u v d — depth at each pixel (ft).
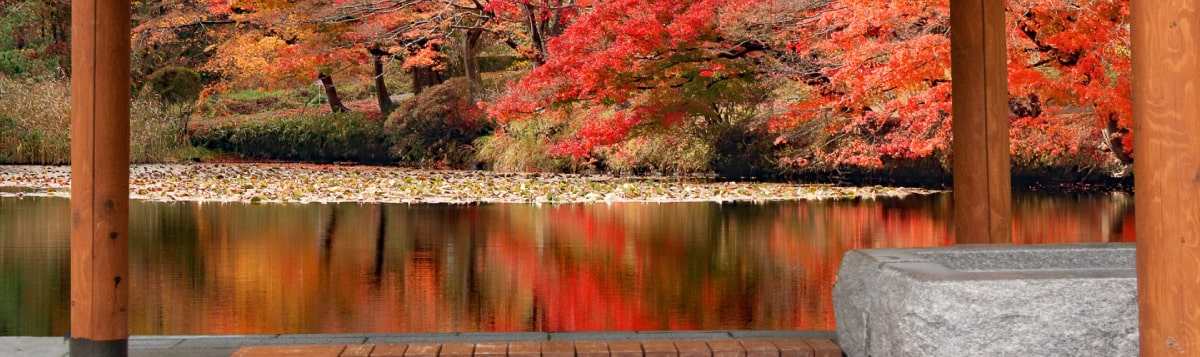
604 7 50.80
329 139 69.77
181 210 40.68
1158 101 7.53
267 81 69.21
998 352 9.43
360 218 38.11
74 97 11.82
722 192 48.65
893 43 45.52
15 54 70.13
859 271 11.37
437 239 31.91
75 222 11.87
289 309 20.39
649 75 53.21
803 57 51.29
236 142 71.56
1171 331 7.53
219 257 27.78
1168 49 7.47
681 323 18.99
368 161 69.10
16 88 65.21
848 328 11.77
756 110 56.18
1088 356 9.49
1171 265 7.51
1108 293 9.49
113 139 11.87
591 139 53.42
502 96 60.54
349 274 24.93
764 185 52.47
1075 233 33.22
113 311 11.93
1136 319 9.47
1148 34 7.57
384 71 71.41
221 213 39.65
